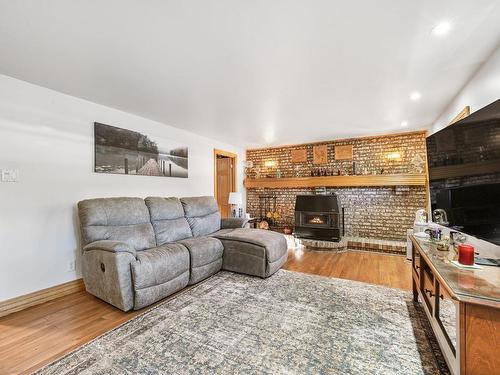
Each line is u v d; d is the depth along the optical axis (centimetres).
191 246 294
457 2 145
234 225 423
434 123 410
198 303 244
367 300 250
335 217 495
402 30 172
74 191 289
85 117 302
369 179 501
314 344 179
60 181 276
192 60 212
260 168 667
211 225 404
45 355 169
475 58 211
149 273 235
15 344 182
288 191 628
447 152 217
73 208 287
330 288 280
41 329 202
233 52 200
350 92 284
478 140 172
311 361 161
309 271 341
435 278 164
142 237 298
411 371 152
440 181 231
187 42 186
